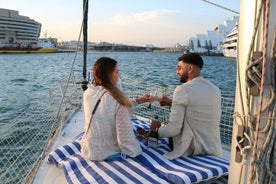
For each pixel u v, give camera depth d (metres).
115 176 2.41
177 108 2.70
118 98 2.65
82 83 4.93
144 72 25.09
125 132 2.65
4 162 4.93
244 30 1.41
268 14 1.29
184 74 2.86
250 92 1.38
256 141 1.38
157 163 2.61
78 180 2.43
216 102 2.75
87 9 4.59
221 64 45.09
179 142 2.77
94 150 2.70
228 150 3.49
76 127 4.04
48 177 2.69
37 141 5.36
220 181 2.50
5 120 10.52
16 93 17.09
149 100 3.25
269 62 1.32
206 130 2.76
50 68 36.06
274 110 1.32
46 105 6.74
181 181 2.24
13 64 44.19
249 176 1.44
